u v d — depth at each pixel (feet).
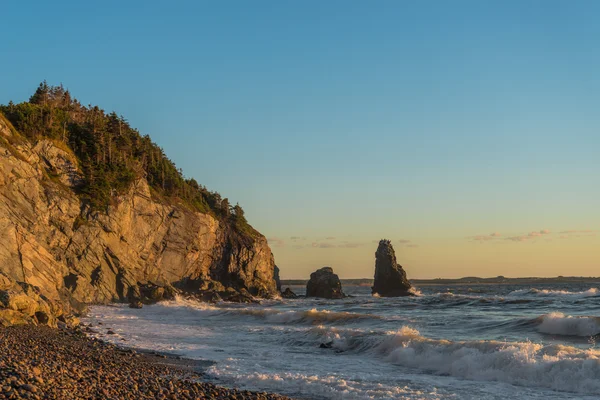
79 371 59.47
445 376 75.97
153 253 347.36
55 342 90.94
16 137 265.95
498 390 66.03
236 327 147.33
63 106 412.16
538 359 73.87
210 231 407.03
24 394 41.93
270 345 110.73
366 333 108.47
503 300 228.02
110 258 292.20
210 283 369.71
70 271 266.36
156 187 392.47
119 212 308.40
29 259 194.18
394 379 73.61
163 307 238.68
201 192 481.87
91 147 341.21
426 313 188.24
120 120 446.19
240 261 427.33
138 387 56.03
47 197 260.01
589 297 261.24
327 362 88.53
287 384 69.51
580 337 106.93
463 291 576.20
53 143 298.35
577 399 60.80
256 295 418.92
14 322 107.55
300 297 444.96
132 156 393.09
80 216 285.23
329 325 147.02
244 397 58.85
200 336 126.62
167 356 93.56
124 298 284.00
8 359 57.26
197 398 55.01
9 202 229.04
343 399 62.34
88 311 204.03
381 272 467.52
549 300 222.28
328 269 449.48
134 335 127.75
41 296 131.13
